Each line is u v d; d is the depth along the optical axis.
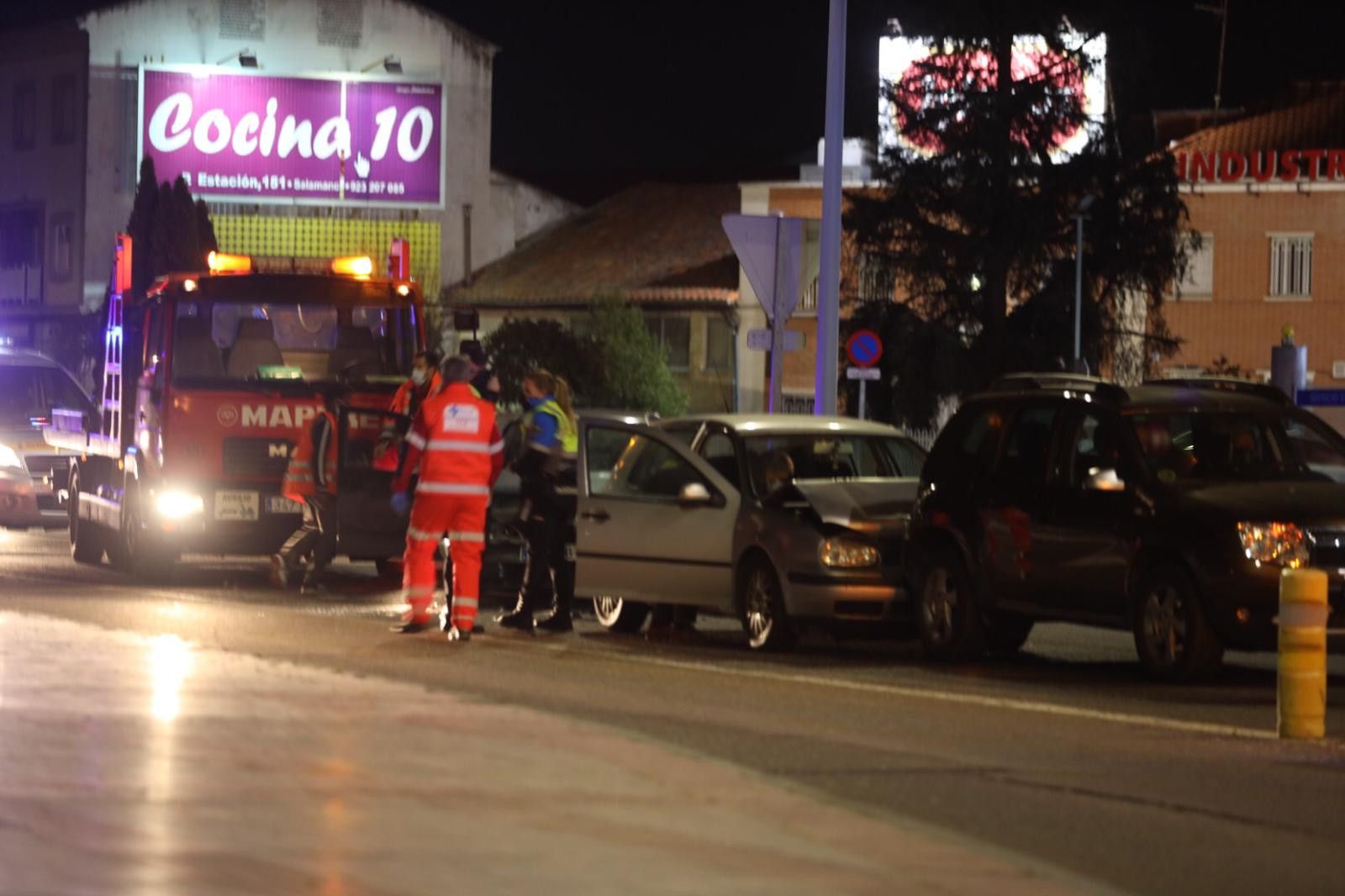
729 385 121.56
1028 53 91.94
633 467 31.92
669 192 139.88
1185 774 18.62
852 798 16.92
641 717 21.42
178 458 39.62
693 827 14.73
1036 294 91.31
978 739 20.59
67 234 132.62
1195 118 134.62
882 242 92.38
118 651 25.17
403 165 136.88
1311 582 21.09
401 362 40.69
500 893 12.61
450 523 29.48
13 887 12.46
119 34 132.38
